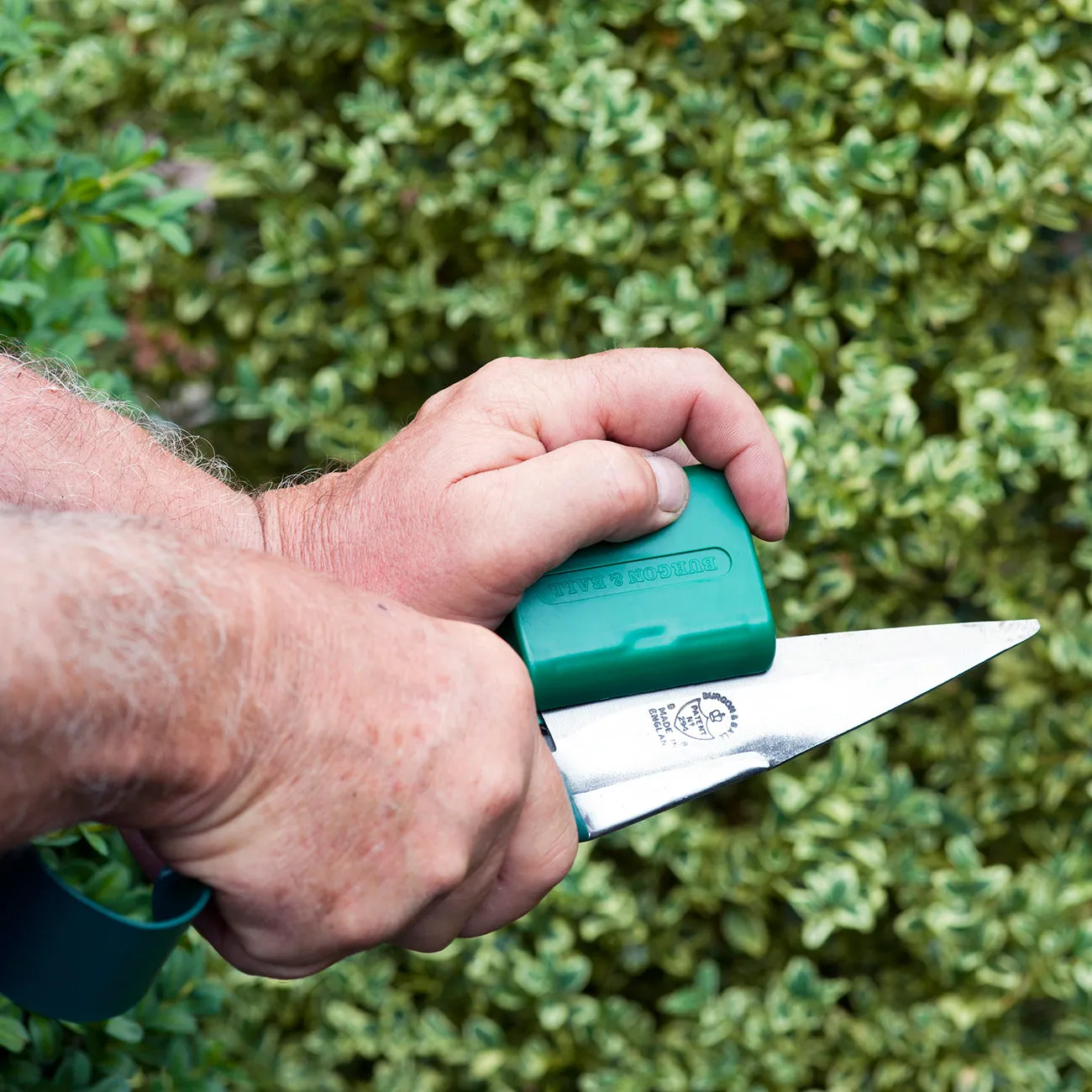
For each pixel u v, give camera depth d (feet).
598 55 6.91
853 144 6.55
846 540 6.91
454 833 2.20
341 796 2.11
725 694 3.00
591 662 2.89
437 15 7.28
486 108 7.05
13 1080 3.67
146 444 3.46
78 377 3.87
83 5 8.10
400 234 7.76
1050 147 6.35
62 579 1.78
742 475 3.11
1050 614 7.02
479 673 2.27
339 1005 6.91
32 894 2.02
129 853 4.04
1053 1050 6.75
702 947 7.53
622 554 2.98
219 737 1.95
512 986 6.90
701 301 6.86
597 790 2.87
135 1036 3.84
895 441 6.59
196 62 8.00
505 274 7.35
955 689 7.21
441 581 2.85
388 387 8.30
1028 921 6.57
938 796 7.03
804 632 7.01
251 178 7.70
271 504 3.32
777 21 6.82
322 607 2.14
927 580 7.26
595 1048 6.94
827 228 6.52
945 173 6.62
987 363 6.84
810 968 6.72
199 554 2.01
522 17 6.97
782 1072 6.63
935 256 6.87
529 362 3.18
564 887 6.79
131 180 4.68
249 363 7.58
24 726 1.72
